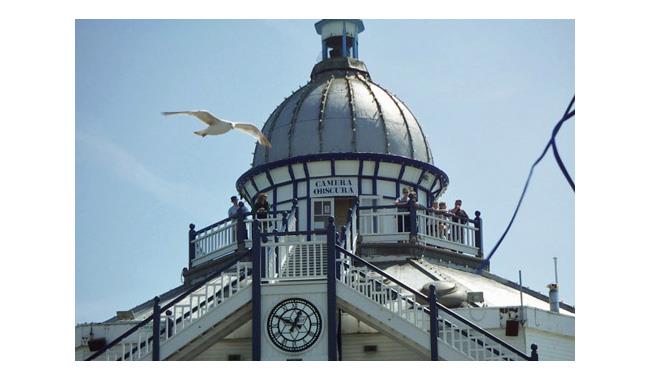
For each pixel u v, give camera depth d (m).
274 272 31.59
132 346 31.89
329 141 42.09
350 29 46.16
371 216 39.06
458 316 30.27
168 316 31.27
